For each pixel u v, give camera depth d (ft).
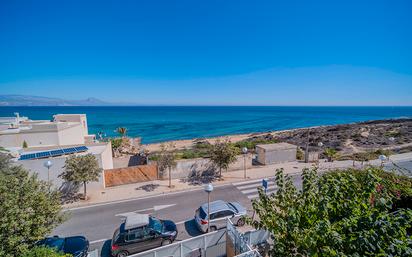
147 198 55.31
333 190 17.35
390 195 20.51
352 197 16.98
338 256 12.28
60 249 32.37
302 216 17.54
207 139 192.34
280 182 22.00
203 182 64.95
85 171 51.03
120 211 49.11
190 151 96.89
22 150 65.51
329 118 472.85
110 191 58.59
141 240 35.50
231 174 71.67
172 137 224.12
